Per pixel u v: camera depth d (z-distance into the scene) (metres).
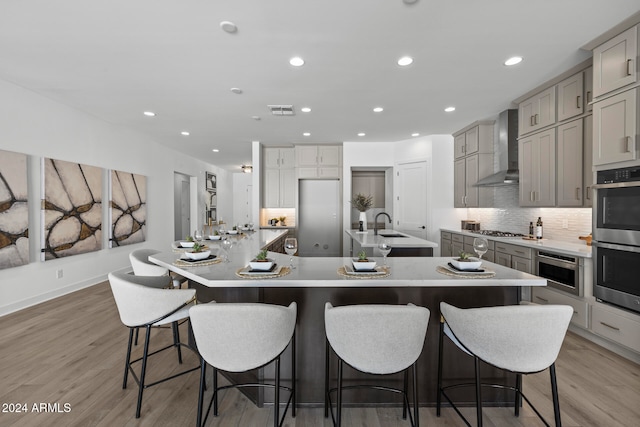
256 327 1.30
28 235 3.30
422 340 1.37
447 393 1.85
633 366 2.23
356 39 2.33
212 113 4.13
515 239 3.65
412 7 1.96
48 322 3.02
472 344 1.38
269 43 2.38
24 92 3.30
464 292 1.84
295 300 1.84
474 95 3.50
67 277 3.93
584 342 2.62
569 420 1.68
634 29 2.11
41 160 3.51
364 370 1.37
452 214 5.42
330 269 1.92
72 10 1.96
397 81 3.11
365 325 1.29
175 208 7.20
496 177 3.97
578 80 2.85
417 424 1.43
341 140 5.88
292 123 4.64
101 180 4.44
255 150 6.07
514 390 1.81
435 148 5.40
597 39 2.32
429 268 1.95
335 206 6.42
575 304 2.70
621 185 2.24
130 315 1.70
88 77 2.98
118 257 4.87
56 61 2.65
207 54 2.54
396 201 5.98
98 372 2.16
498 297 1.84
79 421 1.67
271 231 5.38
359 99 3.61
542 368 1.32
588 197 2.78
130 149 5.16
